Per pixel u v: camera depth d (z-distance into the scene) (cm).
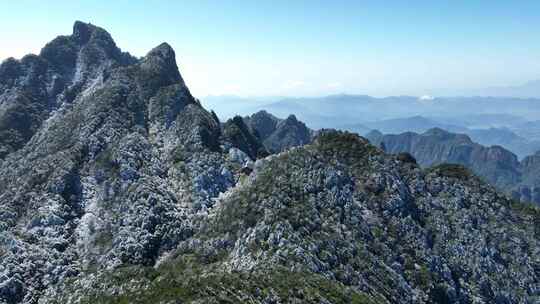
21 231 13912
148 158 16988
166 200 14888
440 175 16138
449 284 12500
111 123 18500
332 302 9556
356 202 13525
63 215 14712
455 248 13550
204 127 18425
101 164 16438
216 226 13188
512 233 14512
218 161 16850
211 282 9662
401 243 13000
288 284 9719
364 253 11925
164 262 12500
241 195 13875
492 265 13475
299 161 14400
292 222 12025
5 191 16762
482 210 15062
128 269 11988
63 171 15975
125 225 14025
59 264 13075
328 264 11112
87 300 10969
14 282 12144
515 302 12875
